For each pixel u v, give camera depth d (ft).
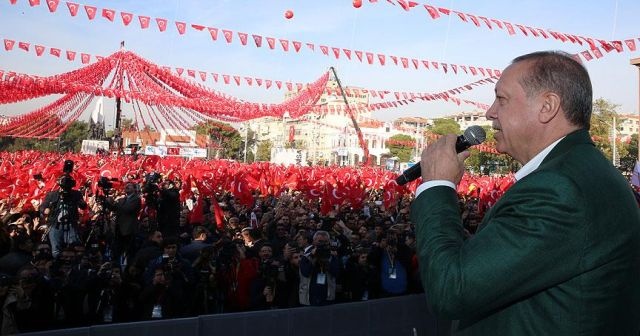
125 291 24.56
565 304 4.47
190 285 24.72
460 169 5.60
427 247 4.96
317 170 102.68
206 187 53.06
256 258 28.60
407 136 298.97
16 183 50.98
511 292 4.44
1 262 25.23
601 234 4.46
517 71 5.40
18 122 127.65
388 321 24.70
